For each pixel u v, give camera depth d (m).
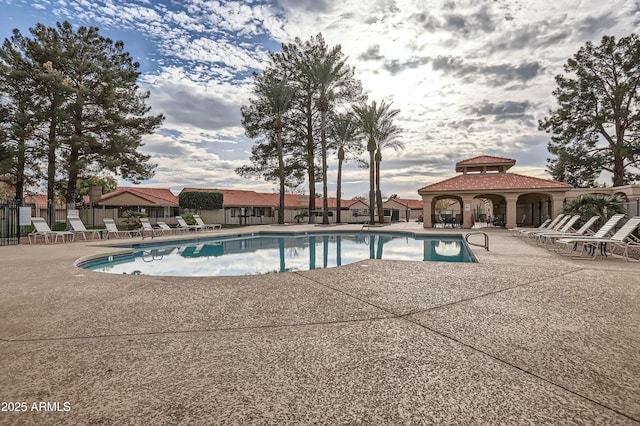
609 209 13.29
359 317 3.40
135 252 12.67
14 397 1.88
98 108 22.92
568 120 28.47
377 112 30.17
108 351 2.56
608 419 1.64
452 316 3.41
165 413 1.72
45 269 6.62
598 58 27.12
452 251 12.32
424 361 2.35
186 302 4.03
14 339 2.83
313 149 32.94
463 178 25.55
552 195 20.94
